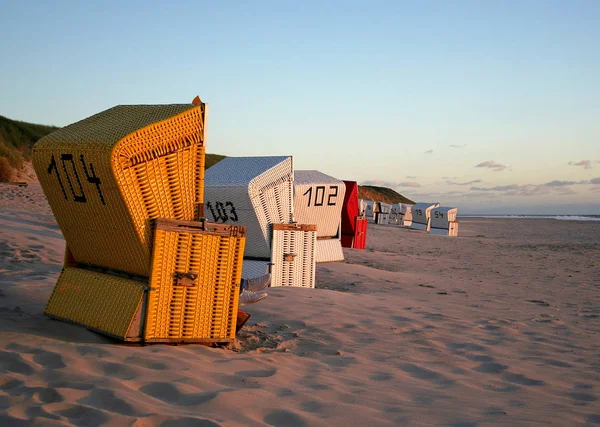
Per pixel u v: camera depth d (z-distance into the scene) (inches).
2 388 122.9
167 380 136.8
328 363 182.7
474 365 198.1
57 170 175.0
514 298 398.6
